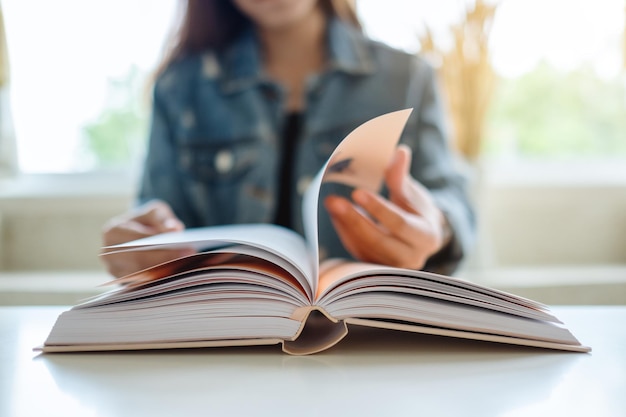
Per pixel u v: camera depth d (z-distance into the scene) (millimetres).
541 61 1981
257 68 1404
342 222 684
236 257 587
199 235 574
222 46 1499
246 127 1367
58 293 1383
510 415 329
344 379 398
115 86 2027
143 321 473
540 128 2018
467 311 478
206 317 471
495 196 1883
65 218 1862
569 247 1885
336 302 464
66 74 2027
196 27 1467
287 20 1326
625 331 540
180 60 1490
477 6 1575
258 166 1347
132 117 2029
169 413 335
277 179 1372
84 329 475
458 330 485
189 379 401
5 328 582
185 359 456
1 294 1378
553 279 1455
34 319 630
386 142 626
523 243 1882
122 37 2021
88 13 2018
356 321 464
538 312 488
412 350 479
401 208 734
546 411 335
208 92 1421
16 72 2018
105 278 1580
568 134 2021
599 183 1870
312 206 542
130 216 833
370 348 487
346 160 623
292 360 450
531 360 445
